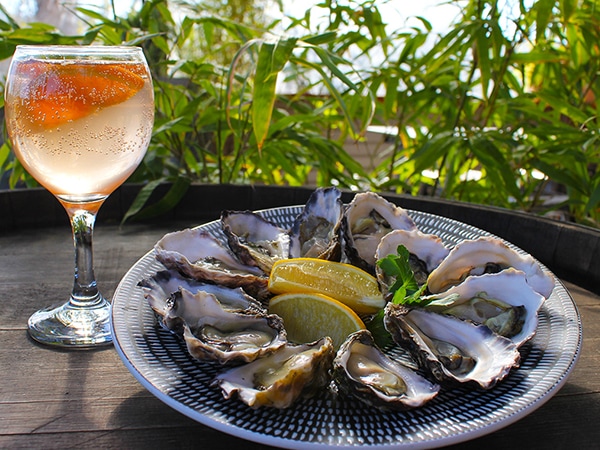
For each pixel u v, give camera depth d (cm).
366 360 29
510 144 69
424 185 99
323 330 32
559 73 77
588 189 67
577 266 44
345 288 33
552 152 71
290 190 56
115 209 56
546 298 33
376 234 40
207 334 31
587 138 68
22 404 27
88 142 31
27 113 31
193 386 26
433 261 37
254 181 83
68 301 37
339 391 26
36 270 43
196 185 56
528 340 29
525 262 35
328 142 72
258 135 52
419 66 69
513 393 25
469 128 72
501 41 64
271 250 42
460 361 29
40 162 32
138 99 33
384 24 75
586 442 25
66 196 35
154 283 33
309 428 23
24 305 37
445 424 23
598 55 74
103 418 26
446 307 33
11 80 32
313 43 58
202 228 42
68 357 31
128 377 29
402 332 30
